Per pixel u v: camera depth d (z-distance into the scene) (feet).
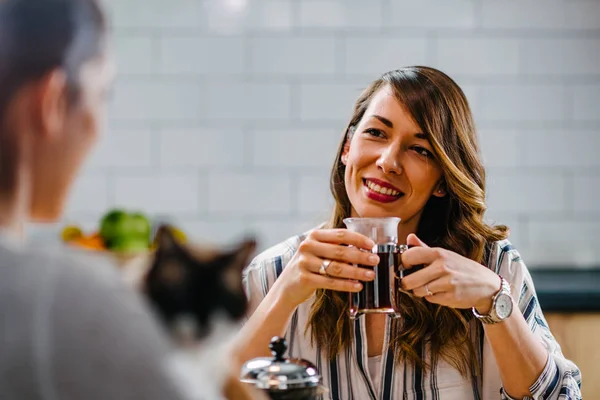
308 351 5.54
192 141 10.19
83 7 2.58
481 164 5.59
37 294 2.35
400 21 10.22
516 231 10.35
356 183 5.41
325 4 10.19
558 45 10.26
